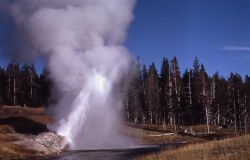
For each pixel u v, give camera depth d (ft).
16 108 272.10
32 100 319.68
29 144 140.46
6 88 322.55
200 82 337.72
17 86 321.32
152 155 105.19
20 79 328.70
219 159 81.30
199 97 327.88
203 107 313.12
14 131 177.78
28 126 192.65
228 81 365.61
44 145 143.13
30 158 126.93
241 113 307.17
